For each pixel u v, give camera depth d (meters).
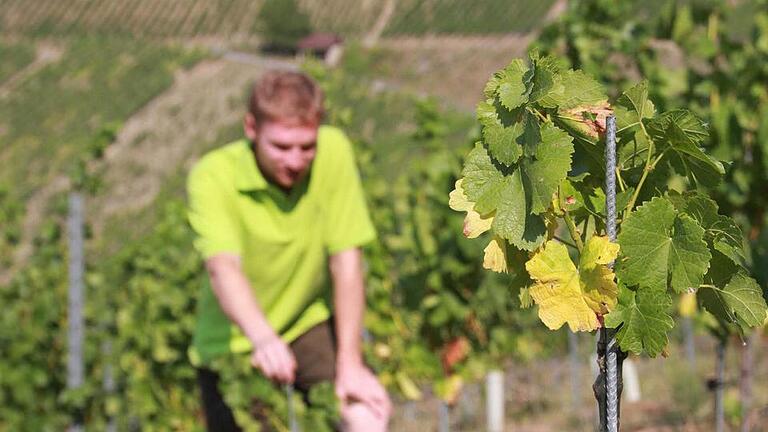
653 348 1.96
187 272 11.11
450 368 9.60
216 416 4.70
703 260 1.92
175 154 69.06
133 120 74.06
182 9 97.81
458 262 9.31
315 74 10.11
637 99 2.03
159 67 79.75
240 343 4.47
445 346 9.62
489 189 1.99
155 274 11.71
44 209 60.84
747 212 6.21
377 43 88.69
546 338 13.31
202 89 77.19
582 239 2.12
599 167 2.08
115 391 11.70
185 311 11.10
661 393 9.39
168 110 74.94
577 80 1.96
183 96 76.31
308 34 92.12
